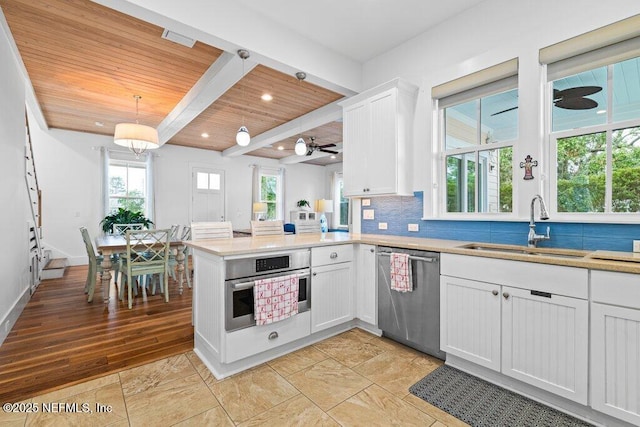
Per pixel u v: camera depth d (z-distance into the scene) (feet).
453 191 9.44
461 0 8.26
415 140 9.94
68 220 19.29
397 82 9.36
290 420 5.27
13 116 9.84
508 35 7.82
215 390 6.14
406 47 10.17
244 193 27.55
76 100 14.26
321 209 28.68
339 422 5.23
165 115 16.46
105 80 12.09
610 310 4.80
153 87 12.78
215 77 10.51
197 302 7.92
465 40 8.68
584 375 5.07
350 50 10.71
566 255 6.53
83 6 7.77
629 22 6.07
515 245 7.67
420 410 5.54
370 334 8.98
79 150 19.69
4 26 8.56
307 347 8.10
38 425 5.10
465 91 8.95
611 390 4.81
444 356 7.32
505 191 8.31
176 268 15.34
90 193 19.99
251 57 8.90
